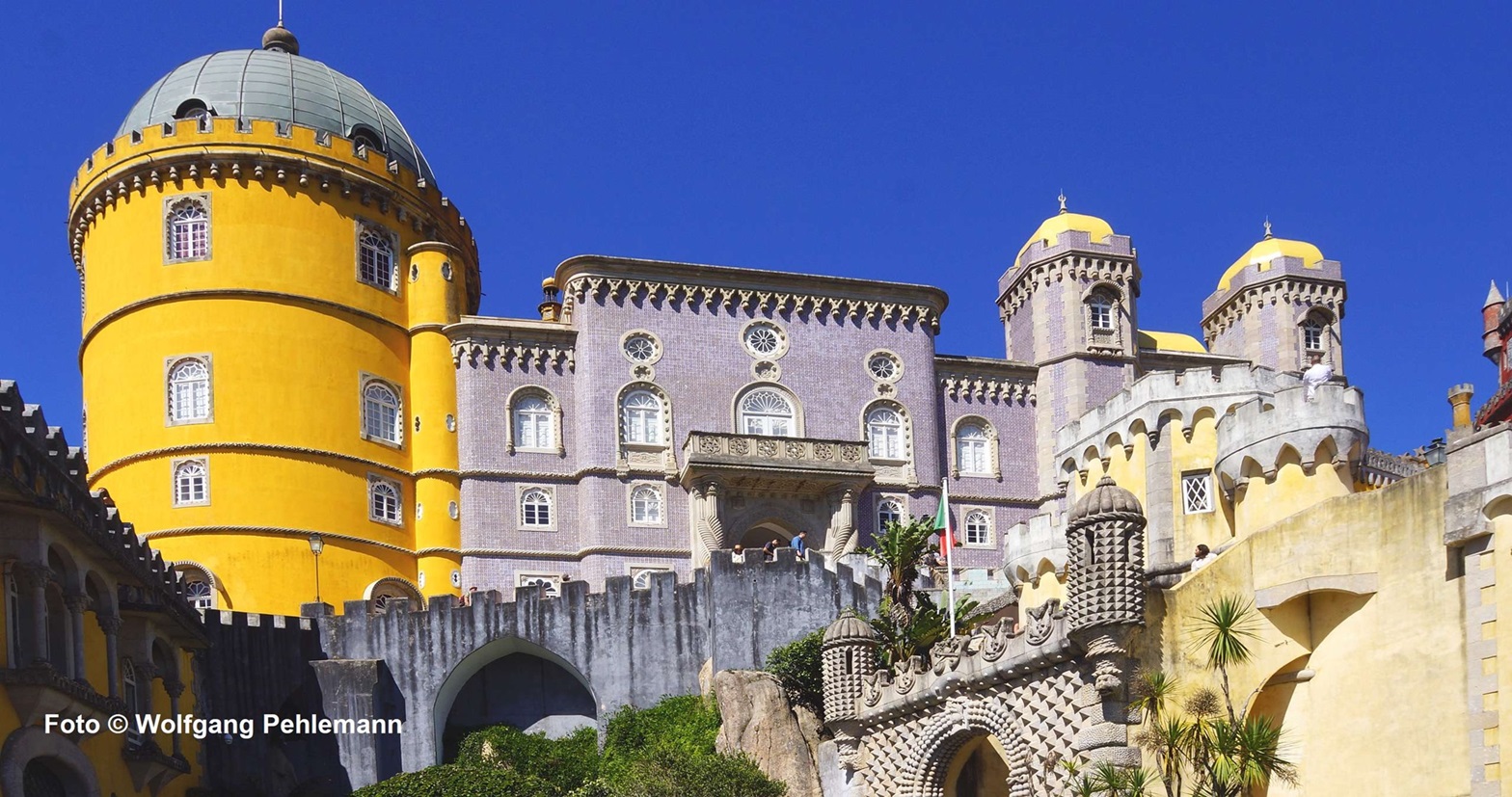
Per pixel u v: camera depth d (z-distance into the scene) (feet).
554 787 148.05
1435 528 109.91
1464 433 146.20
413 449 224.33
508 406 227.40
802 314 239.50
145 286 217.97
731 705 163.22
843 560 193.36
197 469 210.79
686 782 144.56
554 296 244.01
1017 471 243.19
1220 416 154.92
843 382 238.07
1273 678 116.78
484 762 163.53
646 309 233.14
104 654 133.49
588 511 223.92
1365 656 112.68
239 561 207.41
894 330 242.58
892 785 137.28
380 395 223.10
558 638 178.29
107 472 214.90
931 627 151.94
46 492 119.14
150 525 209.56
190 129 220.43
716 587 178.60
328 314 220.02
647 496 226.38
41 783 121.49
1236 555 118.73
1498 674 103.76
